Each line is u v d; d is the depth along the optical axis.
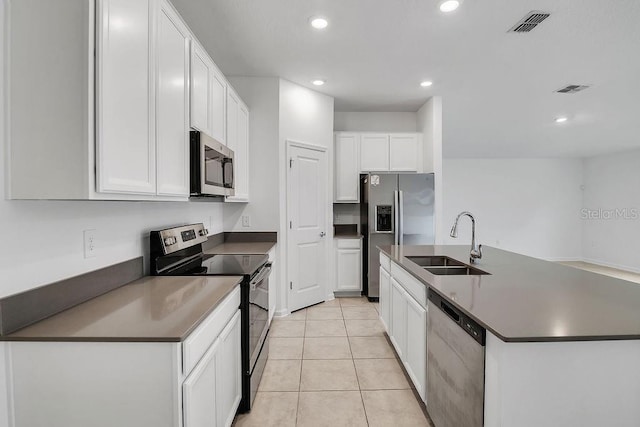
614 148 6.91
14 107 1.06
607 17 2.28
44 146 1.06
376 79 3.48
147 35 1.38
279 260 3.51
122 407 1.09
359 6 2.20
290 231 3.62
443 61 3.04
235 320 1.77
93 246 1.50
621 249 7.17
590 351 1.11
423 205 4.08
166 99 1.54
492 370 1.16
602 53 2.84
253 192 3.47
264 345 2.43
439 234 4.09
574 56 2.90
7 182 1.07
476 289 1.61
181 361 1.11
